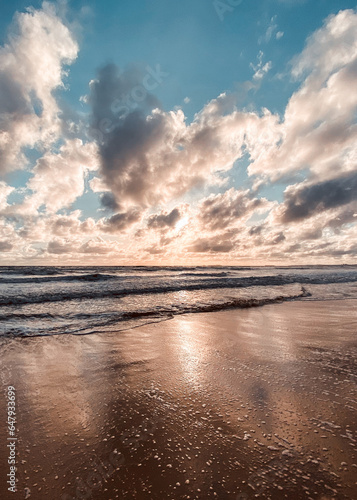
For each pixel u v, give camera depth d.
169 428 2.32
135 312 7.48
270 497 1.58
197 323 6.44
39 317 6.86
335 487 1.65
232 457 1.94
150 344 4.84
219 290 13.63
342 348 4.61
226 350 4.51
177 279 20.77
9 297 9.82
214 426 2.34
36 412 2.60
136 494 1.64
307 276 26.92
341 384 3.18
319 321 6.70
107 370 3.67
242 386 3.15
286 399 2.81
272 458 1.92
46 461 1.92
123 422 2.43
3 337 5.11
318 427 2.30
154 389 3.10
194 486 1.69
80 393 3.01
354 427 2.30
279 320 6.80
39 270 31.66
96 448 2.07
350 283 19.23
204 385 3.19
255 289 14.34
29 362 3.93
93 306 8.55
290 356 4.21
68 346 4.70
